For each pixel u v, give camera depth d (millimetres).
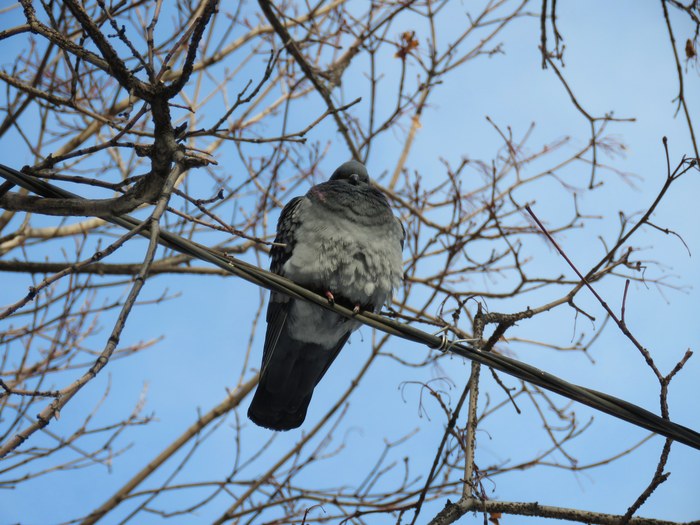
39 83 10000
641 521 7164
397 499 9898
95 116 6598
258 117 11789
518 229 11109
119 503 10367
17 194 6707
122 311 4789
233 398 11484
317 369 9570
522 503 7227
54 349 9711
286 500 10016
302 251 8898
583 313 7781
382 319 7164
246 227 11422
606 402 6977
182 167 5926
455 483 9477
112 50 5895
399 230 9602
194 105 11430
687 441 6926
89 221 11930
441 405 7828
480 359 7098
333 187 9305
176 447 11125
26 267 10641
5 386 4664
